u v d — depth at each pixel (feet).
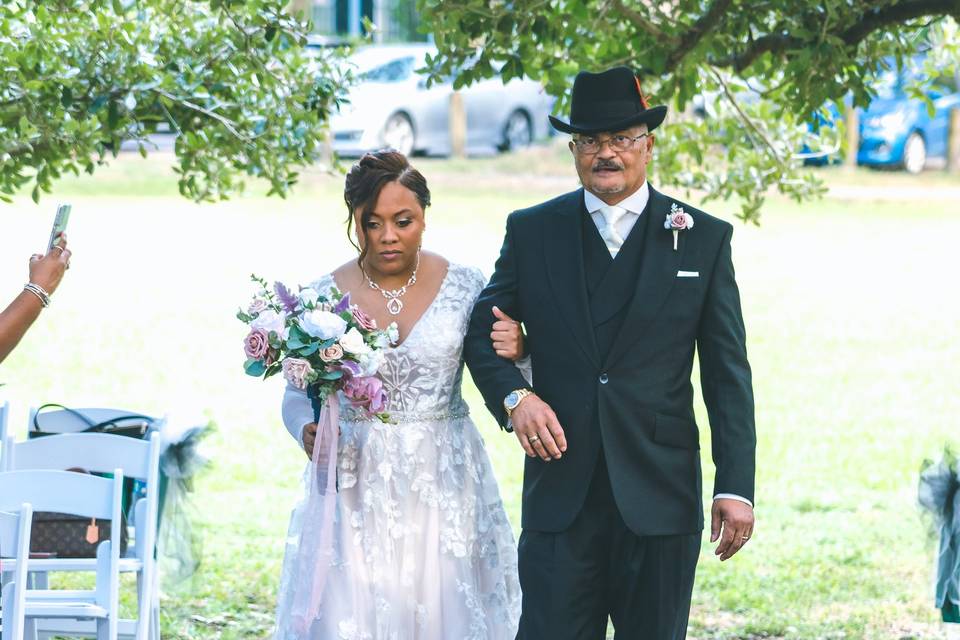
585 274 18.88
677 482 18.48
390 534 20.31
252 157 28.53
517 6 26.25
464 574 20.53
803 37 25.73
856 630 28.86
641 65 28.09
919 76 32.81
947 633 28.60
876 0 25.66
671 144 34.68
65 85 26.04
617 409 18.37
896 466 43.80
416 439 20.53
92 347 58.29
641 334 18.49
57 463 21.84
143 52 27.55
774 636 28.60
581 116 18.63
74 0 27.50
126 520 23.29
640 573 18.43
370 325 19.84
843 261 78.38
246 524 37.24
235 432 47.19
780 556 34.83
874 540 36.29
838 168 104.47
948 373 56.13
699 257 18.75
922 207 94.02
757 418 49.44
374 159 20.12
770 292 70.79
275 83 28.37
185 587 27.71
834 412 50.29
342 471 20.39
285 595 20.54
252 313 19.89
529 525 18.79
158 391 52.08
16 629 18.76
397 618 20.20
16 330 19.22
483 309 19.60
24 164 26.35
